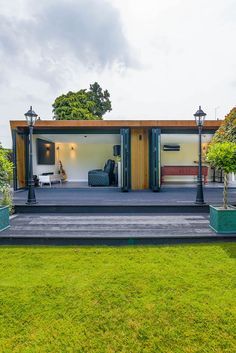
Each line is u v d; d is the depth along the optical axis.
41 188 9.49
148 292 2.56
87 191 8.60
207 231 4.35
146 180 9.20
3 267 3.19
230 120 4.80
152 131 8.71
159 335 1.98
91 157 13.41
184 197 7.12
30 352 1.82
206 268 3.09
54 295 2.53
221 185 10.15
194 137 10.98
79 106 20.38
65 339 1.95
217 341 1.91
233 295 2.48
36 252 3.72
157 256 3.51
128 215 5.70
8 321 2.15
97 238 4.04
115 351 1.83
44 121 8.87
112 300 2.43
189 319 2.15
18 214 5.86
